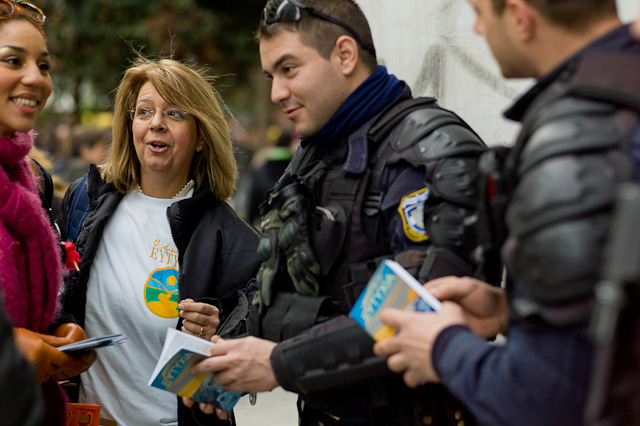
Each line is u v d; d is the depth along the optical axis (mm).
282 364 1481
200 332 2092
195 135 2295
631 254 862
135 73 2262
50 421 1815
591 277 922
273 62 1620
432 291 1321
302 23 1587
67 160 6293
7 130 1716
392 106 1626
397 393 1578
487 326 1349
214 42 12164
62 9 10930
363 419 1621
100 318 2193
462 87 2248
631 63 994
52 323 1925
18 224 1660
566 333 979
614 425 922
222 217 2314
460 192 1428
